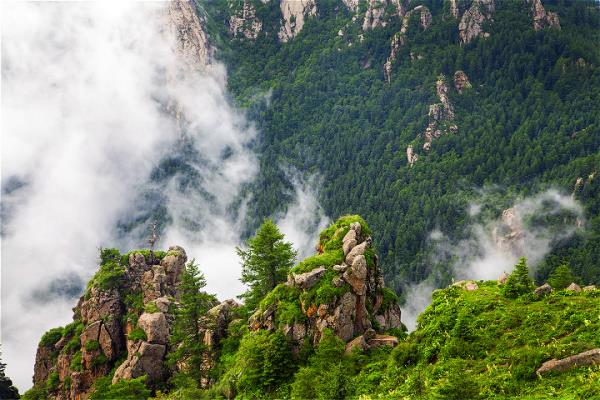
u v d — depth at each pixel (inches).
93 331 4338.1
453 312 2664.9
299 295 3152.1
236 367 3149.6
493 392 2070.6
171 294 4503.0
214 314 3750.0
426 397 2187.5
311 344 3026.6
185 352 3676.2
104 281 4483.3
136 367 3919.8
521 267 2802.7
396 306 3415.4
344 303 3070.9
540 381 2052.2
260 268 3713.1
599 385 1881.2
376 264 3376.0
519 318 2472.9
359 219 3531.0
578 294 2576.3
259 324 3216.0
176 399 3326.8
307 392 2581.2
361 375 2664.9
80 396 4207.7
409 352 2605.8
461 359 2358.5
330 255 3270.2
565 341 2186.3
